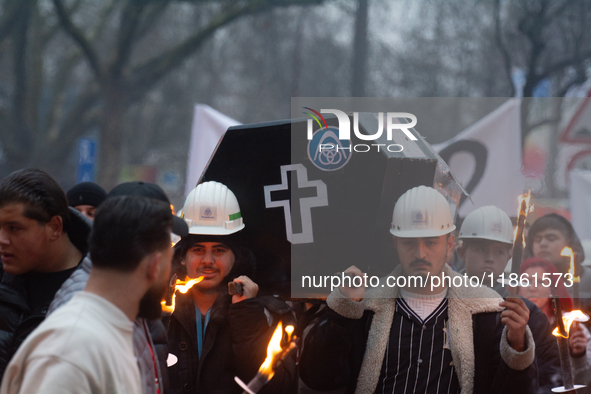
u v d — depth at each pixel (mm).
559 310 2293
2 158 16828
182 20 18453
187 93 20328
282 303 2254
